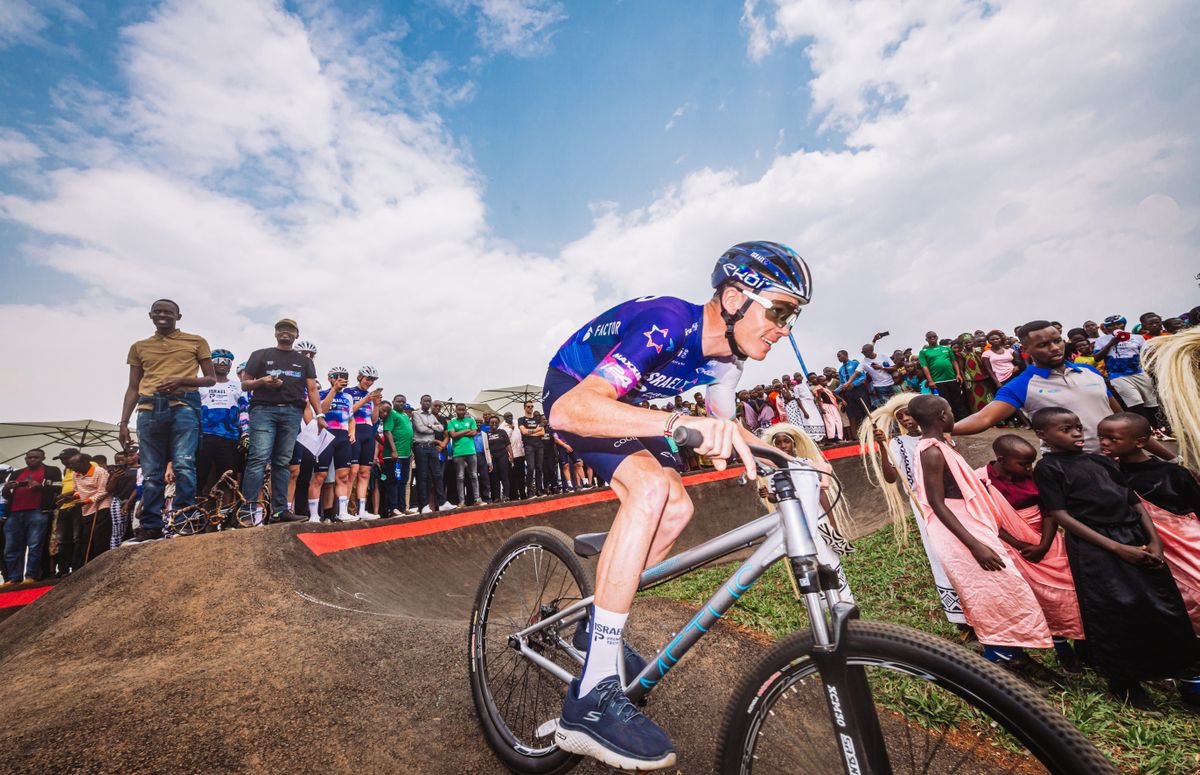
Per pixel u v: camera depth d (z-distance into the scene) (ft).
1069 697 8.54
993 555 8.85
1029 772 3.80
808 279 5.24
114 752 5.96
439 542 23.43
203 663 8.78
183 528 16.70
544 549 6.89
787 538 4.25
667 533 5.98
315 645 9.12
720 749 4.36
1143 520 8.52
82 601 12.12
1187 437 8.98
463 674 8.00
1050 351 10.10
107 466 23.06
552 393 6.00
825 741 4.04
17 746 6.08
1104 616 8.25
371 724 6.74
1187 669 8.07
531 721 6.62
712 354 5.74
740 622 11.37
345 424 23.09
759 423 39.27
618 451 5.46
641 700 5.08
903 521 11.55
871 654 3.80
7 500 22.18
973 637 10.85
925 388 33.71
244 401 21.08
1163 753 7.13
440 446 28.25
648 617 11.31
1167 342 9.14
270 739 6.32
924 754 3.89
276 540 15.65
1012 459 9.76
